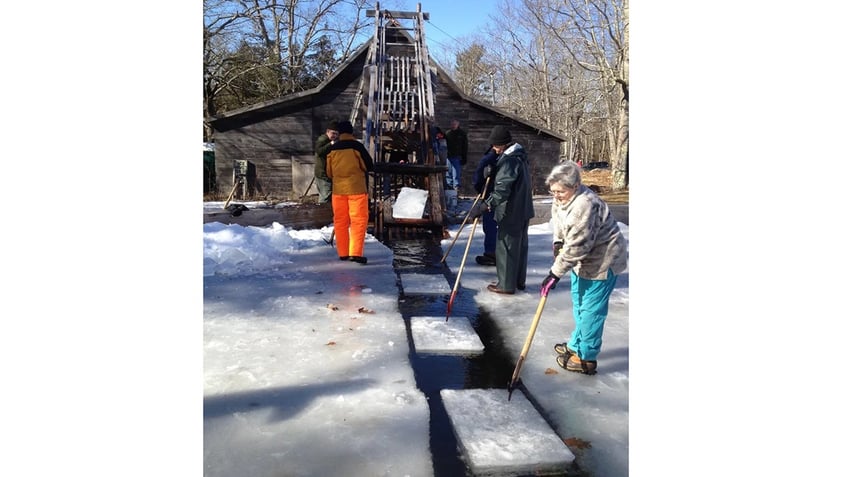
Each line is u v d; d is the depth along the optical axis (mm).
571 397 3033
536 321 3039
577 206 2982
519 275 5281
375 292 5102
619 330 4172
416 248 7578
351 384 3131
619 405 2939
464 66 46094
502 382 3227
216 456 2389
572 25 20969
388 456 2422
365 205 6270
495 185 4930
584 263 3182
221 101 26703
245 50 24641
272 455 2406
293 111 16547
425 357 3607
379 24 12758
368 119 10016
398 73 11969
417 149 11328
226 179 16531
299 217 8984
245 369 3309
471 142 17312
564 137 17562
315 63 26344
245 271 5770
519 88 35594
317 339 3840
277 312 4426
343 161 6152
